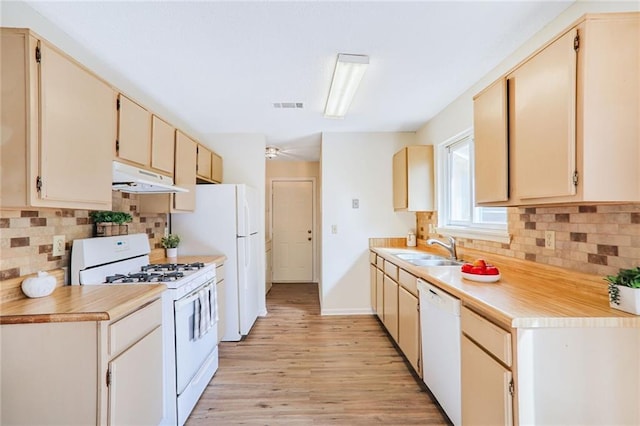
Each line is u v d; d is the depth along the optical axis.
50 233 1.64
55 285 1.52
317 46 1.83
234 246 3.09
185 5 1.46
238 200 3.10
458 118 2.67
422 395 2.12
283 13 1.52
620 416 1.16
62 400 1.21
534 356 1.15
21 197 1.19
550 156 1.27
